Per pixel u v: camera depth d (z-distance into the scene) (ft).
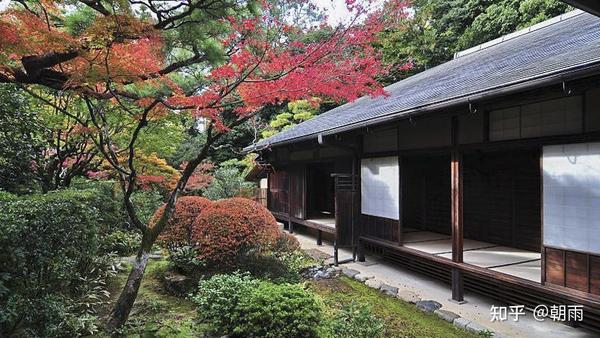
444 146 16.93
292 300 11.65
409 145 19.34
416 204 27.25
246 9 10.56
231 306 12.10
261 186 42.88
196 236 16.99
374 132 22.06
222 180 39.93
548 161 12.76
